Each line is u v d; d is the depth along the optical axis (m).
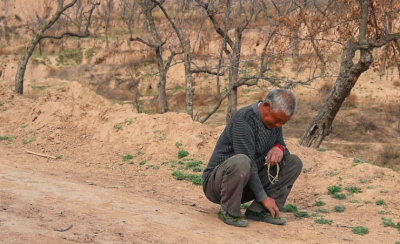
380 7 13.71
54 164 8.88
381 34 13.47
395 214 6.20
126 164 8.98
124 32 47.47
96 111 11.18
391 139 25.39
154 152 9.45
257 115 4.79
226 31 16.58
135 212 5.22
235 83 16.64
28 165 8.53
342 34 14.91
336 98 13.43
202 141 9.54
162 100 20.39
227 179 4.91
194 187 7.61
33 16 52.75
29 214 4.62
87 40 47.53
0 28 51.50
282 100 4.63
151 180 7.92
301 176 7.86
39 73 44.72
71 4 21.81
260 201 5.08
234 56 16.61
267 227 5.23
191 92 16.92
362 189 7.09
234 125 4.84
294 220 5.86
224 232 4.81
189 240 4.37
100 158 9.41
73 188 6.20
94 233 4.23
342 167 7.96
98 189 6.52
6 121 11.88
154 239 4.27
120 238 4.18
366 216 6.14
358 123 27.41
